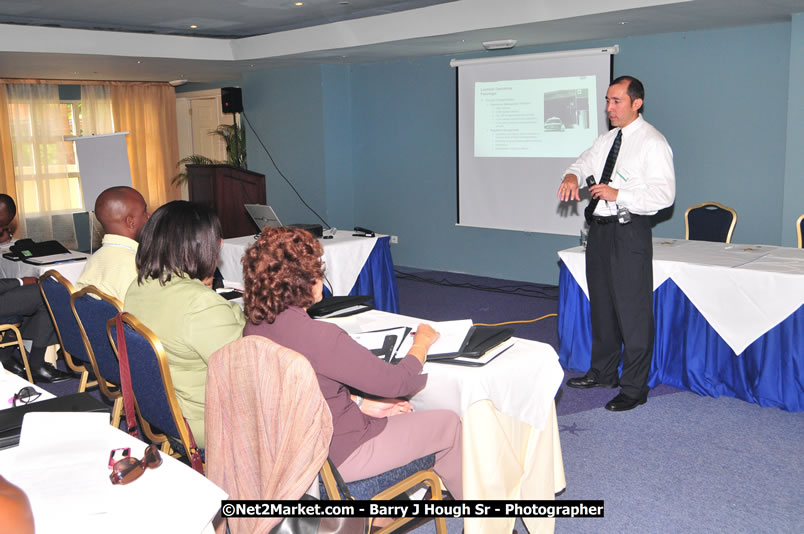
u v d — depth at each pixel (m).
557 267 6.46
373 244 4.74
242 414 1.59
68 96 9.07
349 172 8.00
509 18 4.98
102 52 6.20
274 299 1.68
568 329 3.96
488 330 2.22
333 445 1.73
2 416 1.50
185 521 1.13
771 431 3.07
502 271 6.88
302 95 7.83
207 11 5.71
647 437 3.05
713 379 3.52
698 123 5.47
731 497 2.51
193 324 1.96
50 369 3.88
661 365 3.70
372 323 2.43
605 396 3.57
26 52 5.91
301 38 6.33
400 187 7.61
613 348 3.63
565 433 3.12
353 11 5.93
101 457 1.32
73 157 9.19
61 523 1.10
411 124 7.38
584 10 4.57
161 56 6.53
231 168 7.88
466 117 6.84
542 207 6.45
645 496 2.53
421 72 7.18
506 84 6.49
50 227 8.95
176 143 9.84
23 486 1.21
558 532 2.30
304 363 1.47
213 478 1.65
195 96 9.59
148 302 2.03
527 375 2.08
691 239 4.61
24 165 8.76
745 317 3.32
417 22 5.51
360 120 7.83
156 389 1.98
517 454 2.12
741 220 5.36
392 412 1.99
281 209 8.38
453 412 1.98
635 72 5.74
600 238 3.43
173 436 2.09
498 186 6.73
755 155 5.22
